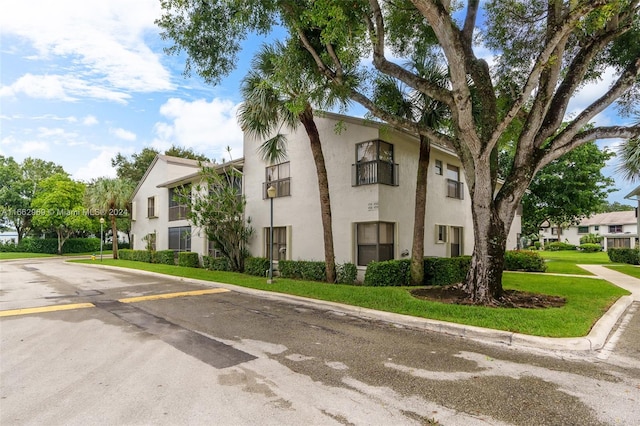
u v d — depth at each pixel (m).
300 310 8.09
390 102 10.28
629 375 4.27
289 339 5.77
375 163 11.55
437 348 5.29
